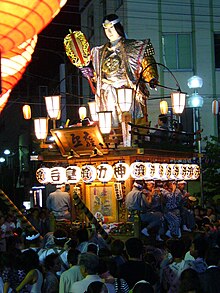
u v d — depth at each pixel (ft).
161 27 104.17
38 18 16.14
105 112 55.77
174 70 104.47
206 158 90.17
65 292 28.73
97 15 113.39
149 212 56.34
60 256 35.06
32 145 127.95
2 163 158.30
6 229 60.90
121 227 56.65
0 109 21.80
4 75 18.81
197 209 69.10
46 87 128.26
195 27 104.88
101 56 63.82
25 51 18.72
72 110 118.73
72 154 60.23
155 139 63.05
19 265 30.30
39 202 120.47
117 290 25.95
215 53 106.01
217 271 25.50
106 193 61.87
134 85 61.93
